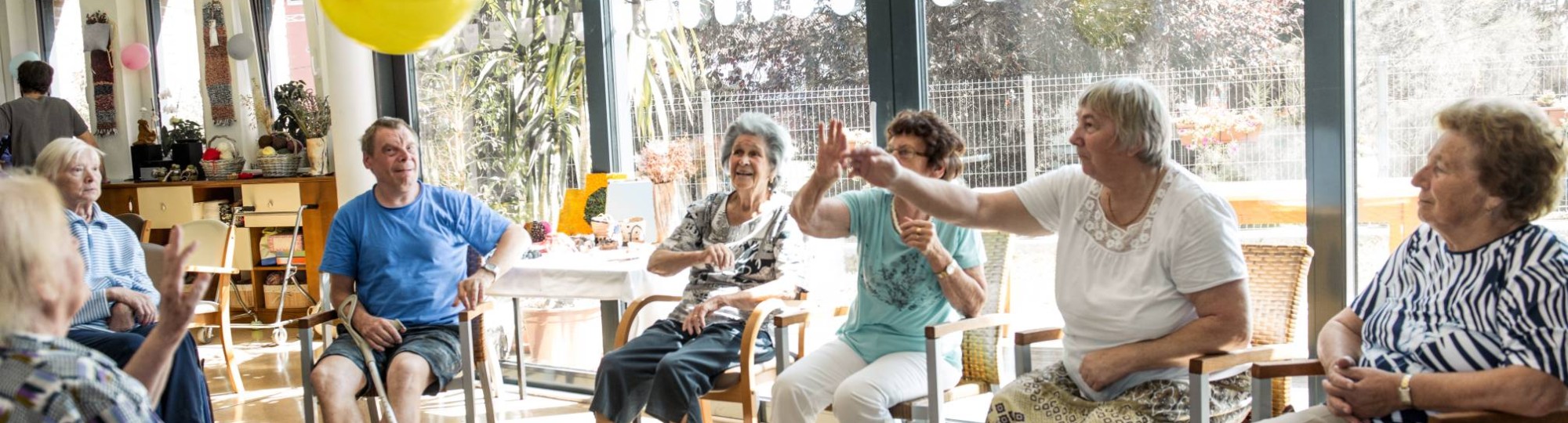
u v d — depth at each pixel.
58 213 1.58
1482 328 2.02
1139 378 2.46
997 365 3.00
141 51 6.66
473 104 4.77
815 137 3.92
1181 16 3.28
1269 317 2.67
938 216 2.61
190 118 6.97
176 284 1.74
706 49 4.12
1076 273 2.56
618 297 3.60
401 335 3.46
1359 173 3.10
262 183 6.16
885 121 3.73
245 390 4.88
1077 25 3.43
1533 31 2.86
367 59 4.88
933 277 2.92
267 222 6.18
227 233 4.87
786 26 3.93
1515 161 1.92
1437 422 1.95
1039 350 3.58
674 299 3.45
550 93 4.56
